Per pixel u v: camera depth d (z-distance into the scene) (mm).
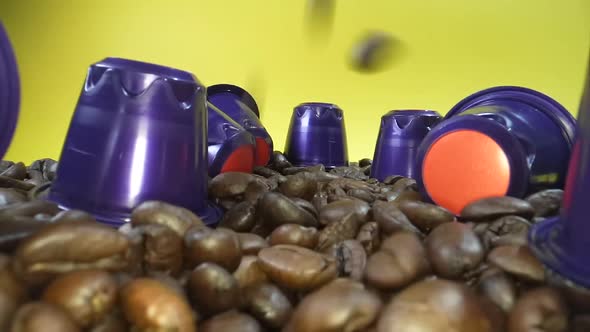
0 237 49
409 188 101
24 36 185
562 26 183
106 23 188
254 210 78
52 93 190
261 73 196
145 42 190
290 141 167
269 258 58
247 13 191
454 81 189
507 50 186
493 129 78
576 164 51
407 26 185
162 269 56
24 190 88
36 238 45
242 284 58
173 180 74
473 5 183
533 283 51
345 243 66
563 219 53
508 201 70
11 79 63
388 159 136
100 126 71
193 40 192
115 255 50
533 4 182
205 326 48
